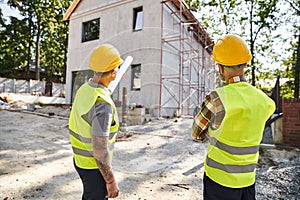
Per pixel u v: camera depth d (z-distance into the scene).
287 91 15.43
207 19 17.80
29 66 22.56
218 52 1.26
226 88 1.20
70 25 11.66
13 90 17.55
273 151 3.91
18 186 2.42
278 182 2.78
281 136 4.30
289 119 4.20
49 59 24.02
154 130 4.75
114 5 10.10
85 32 11.18
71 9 11.46
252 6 16.12
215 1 17.27
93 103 1.19
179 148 3.03
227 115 1.14
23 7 20.09
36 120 6.80
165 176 2.78
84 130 1.21
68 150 3.98
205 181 1.28
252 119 1.15
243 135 1.15
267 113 1.24
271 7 14.39
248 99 1.18
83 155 1.25
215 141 1.21
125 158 2.40
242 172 1.16
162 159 2.37
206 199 1.25
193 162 2.95
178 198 2.28
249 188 1.19
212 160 1.23
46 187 2.43
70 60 11.30
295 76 13.01
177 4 9.34
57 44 23.41
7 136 4.64
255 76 16.28
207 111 1.25
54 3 20.97
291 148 3.89
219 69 1.31
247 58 1.23
